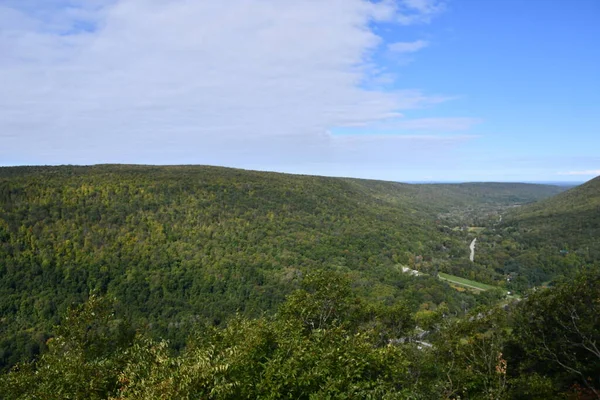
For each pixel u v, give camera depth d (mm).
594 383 11758
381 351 9391
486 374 10828
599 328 11984
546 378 11984
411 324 23469
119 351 10648
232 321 12211
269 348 9812
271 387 7742
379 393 8094
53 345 10055
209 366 7137
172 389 6547
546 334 13148
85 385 8430
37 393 8344
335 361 8484
